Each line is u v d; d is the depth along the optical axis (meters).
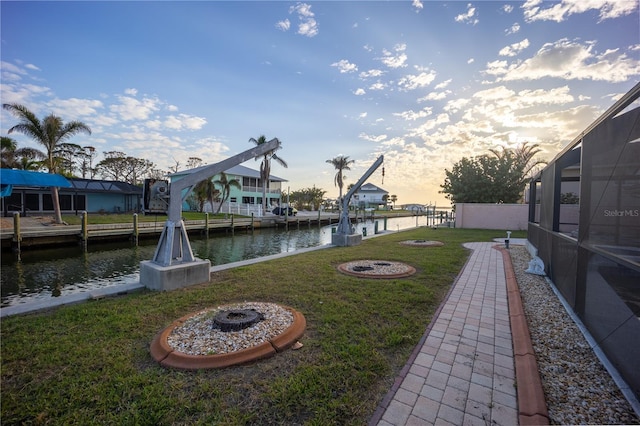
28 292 7.78
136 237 15.85
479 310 4.13
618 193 2.73
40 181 16.58
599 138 3.21
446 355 2.89
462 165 21.03
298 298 4.55
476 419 2.03
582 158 3.65
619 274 2.59
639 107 2.43
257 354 2.72
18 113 15.77
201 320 3.44
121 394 2.24
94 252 13.65
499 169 19.84
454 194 21.14
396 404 2.18
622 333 2.50
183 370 2.54
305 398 2.21
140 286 5.10
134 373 2.50
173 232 5.25
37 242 13.45
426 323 3.65
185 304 4.26
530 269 6.36
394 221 34.69
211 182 28.00
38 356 2.77
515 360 2.79
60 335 3.23
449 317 3.86
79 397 2.18
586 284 3.47
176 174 35.06
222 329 3.20
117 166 38.75
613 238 2.81
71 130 17.27
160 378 2.43
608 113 2.89
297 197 46.31
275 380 2.42
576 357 2.86
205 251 14.63
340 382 2.41
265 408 2.10
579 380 2.49
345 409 2.11
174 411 2.06
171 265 5.14
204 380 2.40
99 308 4.05
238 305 4.00
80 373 2.50
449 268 6.75
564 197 14.10
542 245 6.71
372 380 2.45
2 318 3.73
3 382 2.39
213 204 31.86
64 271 10.11
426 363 2.74
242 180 35.47
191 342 2.91
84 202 25.72
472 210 18.55
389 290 4.96
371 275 5.87
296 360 2.73
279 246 16.30
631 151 2.54
